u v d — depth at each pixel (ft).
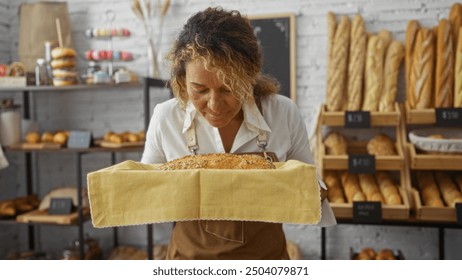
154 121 4.52
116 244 10.75
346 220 7.84
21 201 9.89
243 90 3.37
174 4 10.10
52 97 10.93
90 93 10.77
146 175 3.07
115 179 3.06
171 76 3.82
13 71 9.27
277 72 9.53
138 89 10.56
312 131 8.70
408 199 7.91
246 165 3.37
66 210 9.23
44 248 11.20
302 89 9.62
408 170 8.17
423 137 8.05
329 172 8.67
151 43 9.62
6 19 10.84
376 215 7.54
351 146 9.06
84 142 9.01
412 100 8.29
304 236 9.88
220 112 3.42
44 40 9.73
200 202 3.05
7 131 9.52
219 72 3.17
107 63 10.22
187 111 4.28
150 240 8.91
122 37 9.40
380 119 8.13
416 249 9.36
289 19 9.44
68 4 10.64
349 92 8.54
